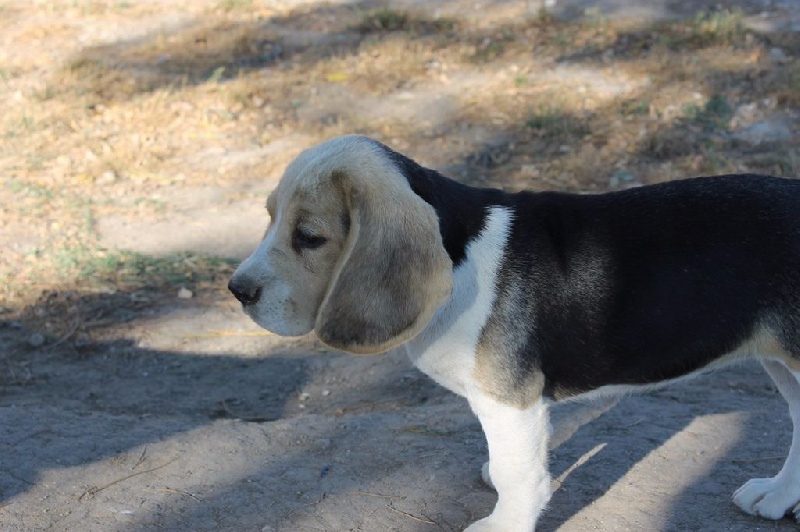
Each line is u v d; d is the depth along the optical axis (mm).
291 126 10742
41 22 14250
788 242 3844
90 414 5520
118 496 4543
